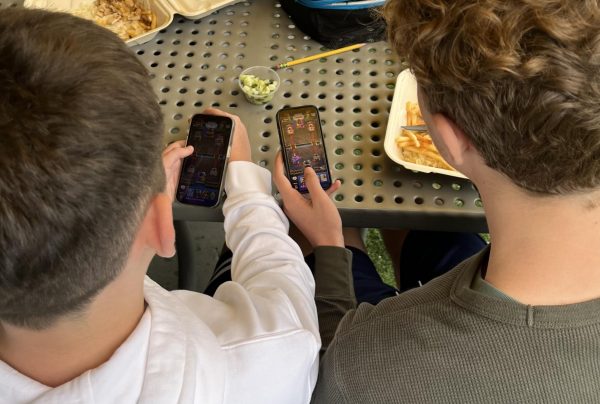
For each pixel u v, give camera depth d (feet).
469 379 1.63
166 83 3.07
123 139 1.26
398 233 3.87
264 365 1.96
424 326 1.69
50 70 1.22
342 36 3.14
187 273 4.40
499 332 1.53
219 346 1.84
